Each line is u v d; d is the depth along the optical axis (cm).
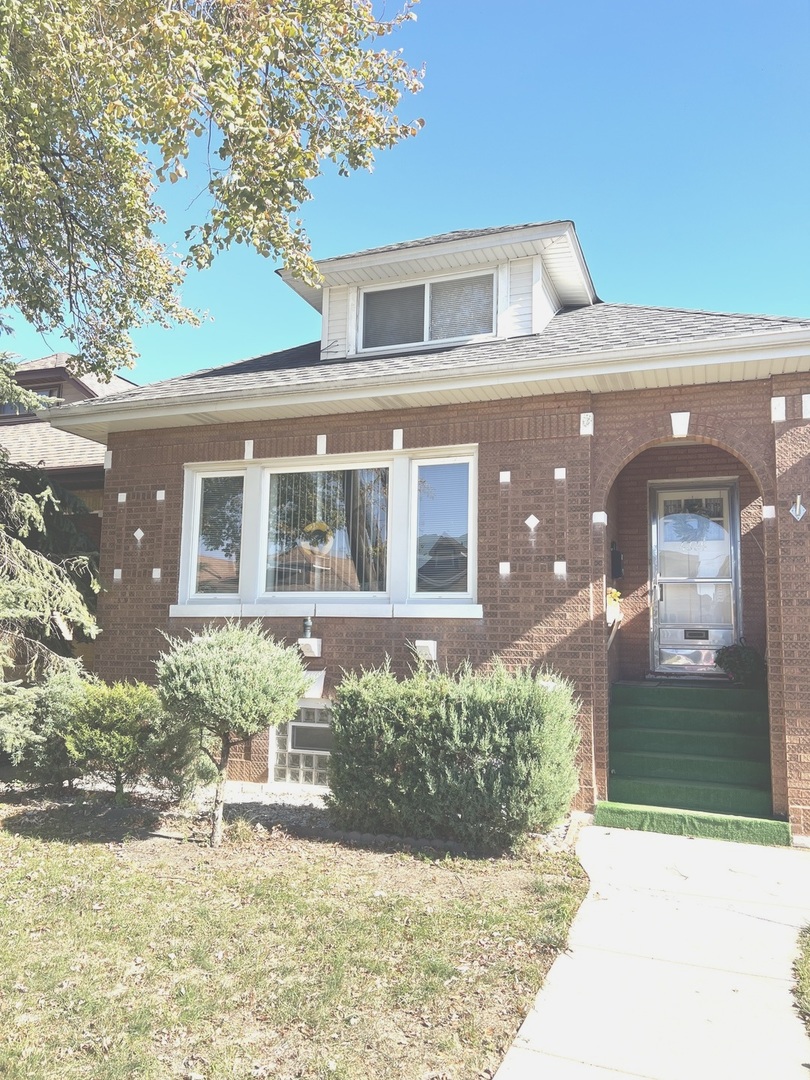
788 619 715
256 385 945
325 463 960
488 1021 370
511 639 825
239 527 997
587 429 818
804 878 590
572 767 696
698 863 624
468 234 997
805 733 698
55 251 909
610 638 925
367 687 705
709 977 422
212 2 649
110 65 607
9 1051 339
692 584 1034
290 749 923
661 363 743
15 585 889
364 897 529
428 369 831
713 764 783
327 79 675
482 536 851
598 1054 344
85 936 464
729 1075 330
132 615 1012
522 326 956
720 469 1016
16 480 1034
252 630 802
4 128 738
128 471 1040
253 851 645
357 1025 362
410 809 660
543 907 514
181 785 770
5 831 705
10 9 616
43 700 828
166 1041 350
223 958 433
